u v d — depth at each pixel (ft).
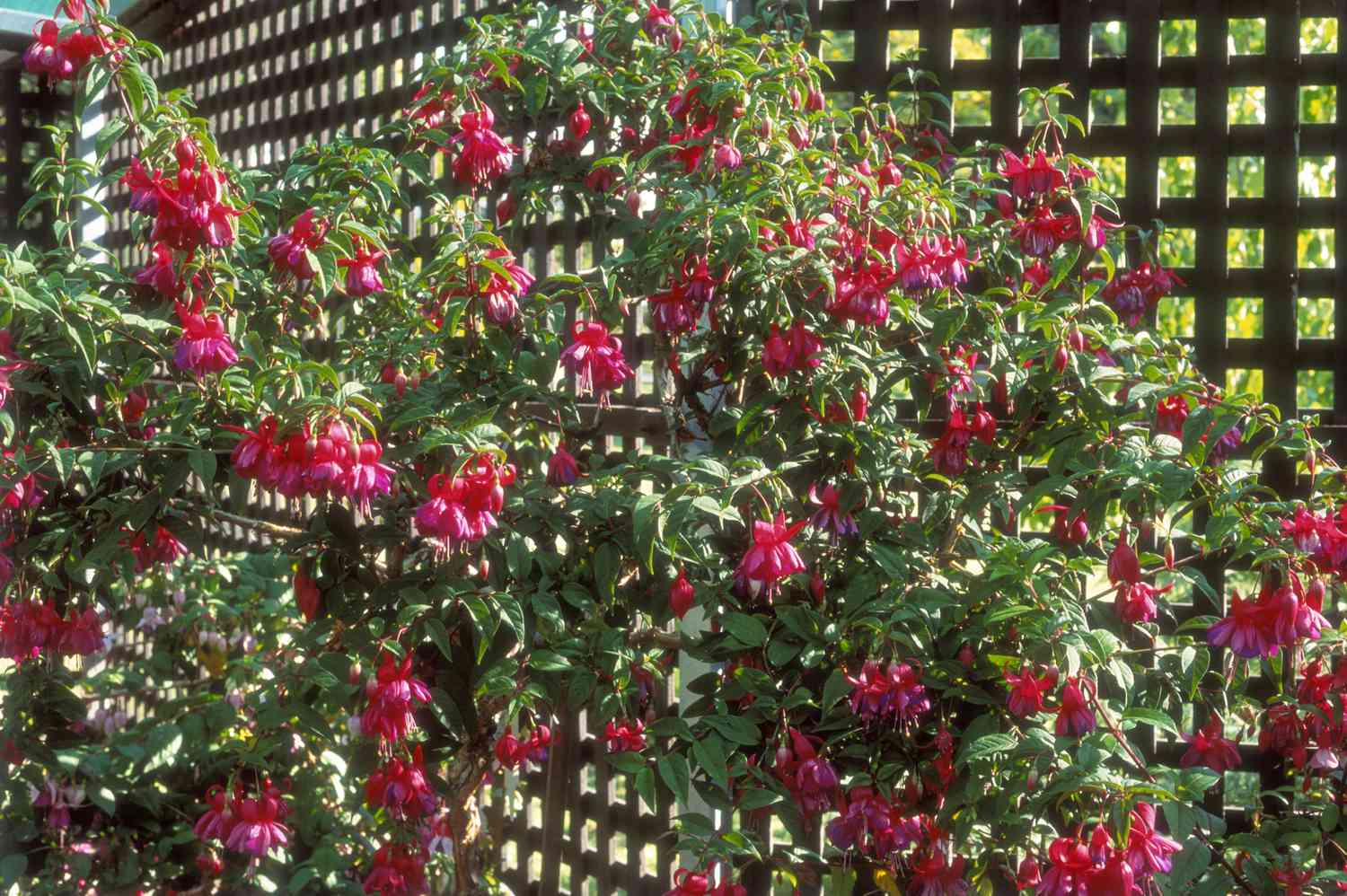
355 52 11.25
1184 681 5.78
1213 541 5.05
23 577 6.30
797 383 6.02
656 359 7.38
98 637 6.54
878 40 7.80
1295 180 6.95
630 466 5.89
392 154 7.80
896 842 5.60
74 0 5.55
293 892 8.84
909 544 6.01
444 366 6.63
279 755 9.11
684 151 6.64
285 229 7.18
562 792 8.76
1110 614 5.64
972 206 7.15
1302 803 6.30
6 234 14.08
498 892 8.68
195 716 9.64
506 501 5.73
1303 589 5.13
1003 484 6.00
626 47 7.48
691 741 5.58
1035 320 5.59
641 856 8.20
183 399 5.69
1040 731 4.92
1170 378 5.46
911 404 7.45
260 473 4.90
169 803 9.71
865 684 5.38
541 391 6.30
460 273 5.97
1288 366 6.96
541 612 5.58
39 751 7.88
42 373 5.91
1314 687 5.87
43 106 14.20
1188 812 4.58
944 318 5.75
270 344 6.83
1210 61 7.11
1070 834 5.47
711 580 6.19
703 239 5.80
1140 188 7.28
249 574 11.14
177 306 5.65
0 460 5.28
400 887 6.75
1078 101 7.43
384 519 6.33
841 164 6.08
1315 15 6.95
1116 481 5.29
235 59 13.26
